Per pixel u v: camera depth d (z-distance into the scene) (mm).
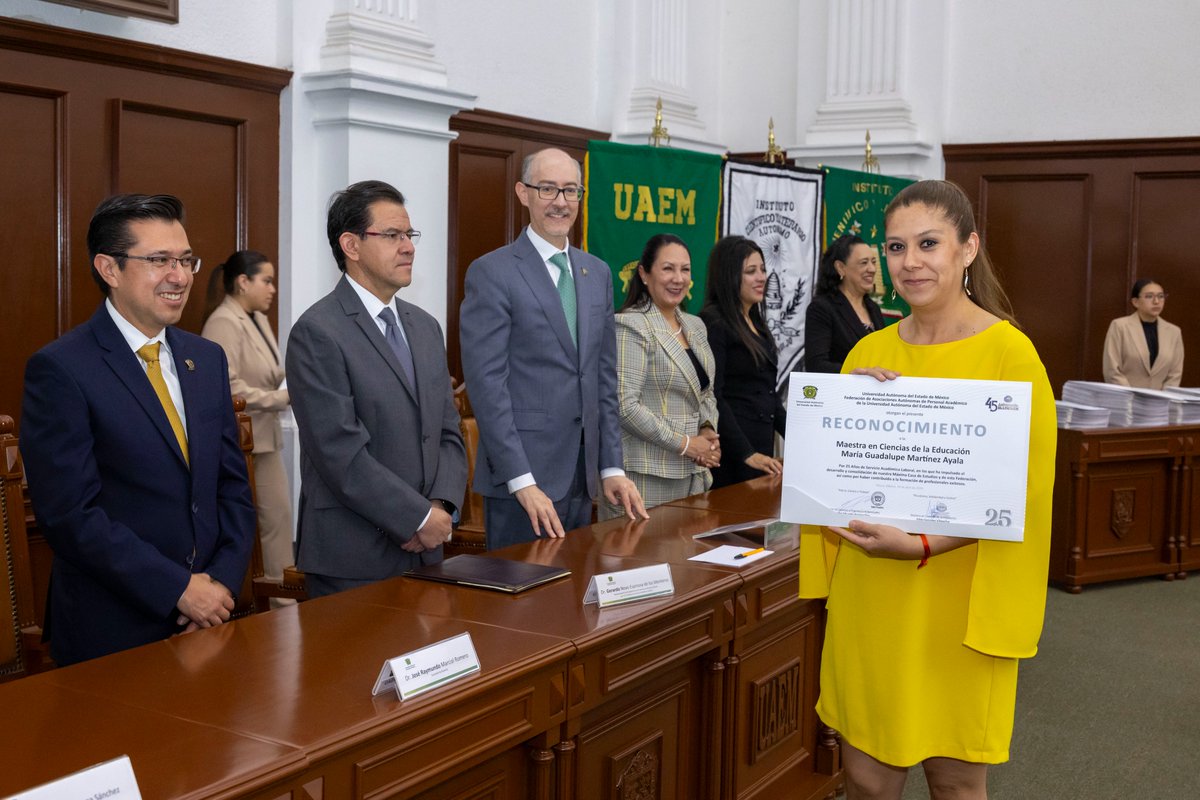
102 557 2078
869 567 1834
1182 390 6043
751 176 5531
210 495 2316
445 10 5812
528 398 2871
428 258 5102
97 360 2174
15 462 2387
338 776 1452
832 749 2973
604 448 3018
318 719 1495
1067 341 7469
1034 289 7531
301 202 4836
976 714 1767
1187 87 7008
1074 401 5863
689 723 2395
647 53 7059
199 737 1428
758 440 3984
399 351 2650
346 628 1908
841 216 6148
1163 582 5613
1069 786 3186
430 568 2295
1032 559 1720
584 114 6934
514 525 2906
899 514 1720
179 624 2176
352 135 4746
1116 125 7215
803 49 7695
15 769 1324
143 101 4316
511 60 6297
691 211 5168
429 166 5082
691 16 7746
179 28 4406
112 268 2172
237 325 4121
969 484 1688
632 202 4910
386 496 2455
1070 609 5102
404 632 1893
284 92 4801
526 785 1886
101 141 4211
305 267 4887
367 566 2549
